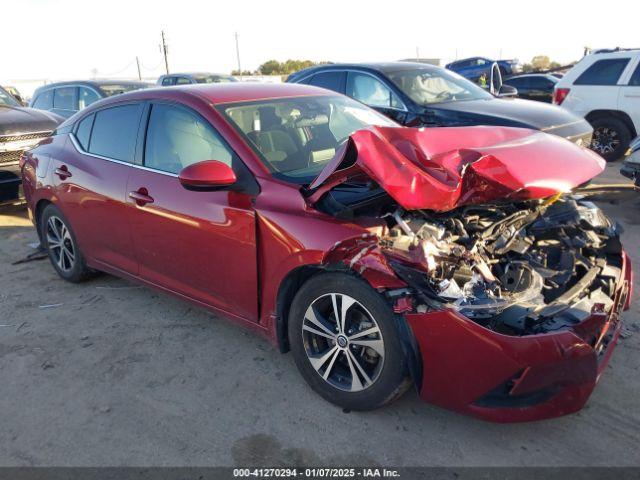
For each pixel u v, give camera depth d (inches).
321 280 109.3
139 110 152.3
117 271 165.8
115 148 158.4
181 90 146.1
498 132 129.2
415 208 97.3
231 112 134.6
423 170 100.6
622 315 149.8
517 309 100.7
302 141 135.7
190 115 137.1
